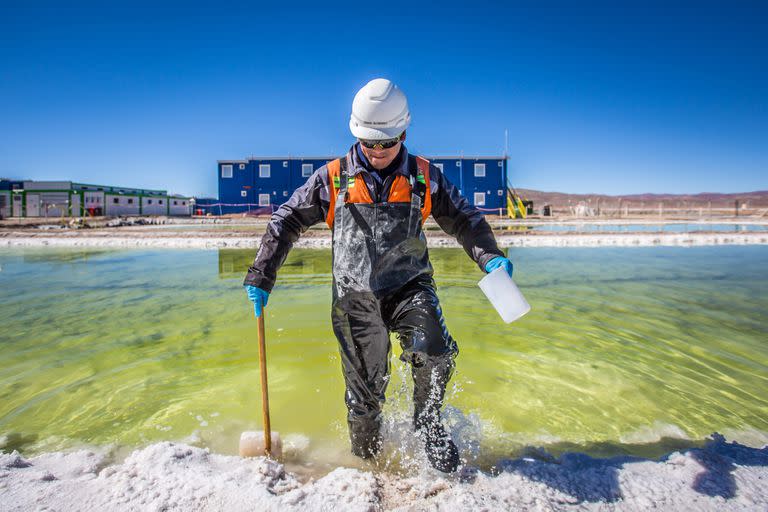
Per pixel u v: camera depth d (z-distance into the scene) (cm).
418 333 183
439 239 1209
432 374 185
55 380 294
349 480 176
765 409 252
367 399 199
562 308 490
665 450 211
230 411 253
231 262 893
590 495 169
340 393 277
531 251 1077
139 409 254
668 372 307
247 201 3694
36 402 262
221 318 450
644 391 276
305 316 456
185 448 194
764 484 173
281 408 256
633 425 235
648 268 788
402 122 185
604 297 546
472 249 204
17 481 172
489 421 238
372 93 181
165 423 238
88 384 288
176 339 382
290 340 379
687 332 400
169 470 178
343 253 198
